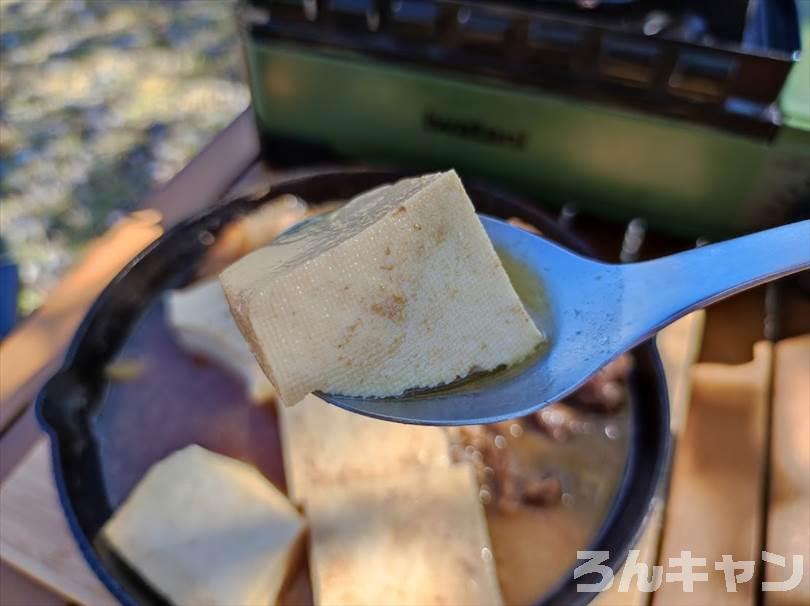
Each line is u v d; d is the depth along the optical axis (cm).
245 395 16
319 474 15
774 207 16
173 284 18
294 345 11
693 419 15
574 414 15
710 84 15
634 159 16
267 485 15
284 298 11
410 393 11
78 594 14
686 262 11
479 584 13
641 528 13
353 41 17
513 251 13
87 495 15
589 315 12
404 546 13
